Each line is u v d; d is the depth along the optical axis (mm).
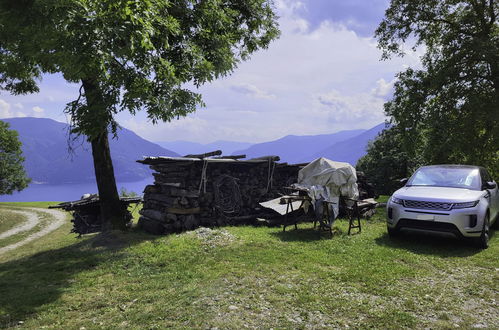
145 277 6504
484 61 21812
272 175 14344
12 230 28438
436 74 22594
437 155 22203
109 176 12562
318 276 5984
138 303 5125
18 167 54250
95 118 8227
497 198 9820
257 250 7914
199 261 7262
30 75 15297
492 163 24094
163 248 8562
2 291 6121
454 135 21281
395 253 7461
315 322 4176
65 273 7180
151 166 13023
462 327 4027
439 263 6762
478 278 5879
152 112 8172
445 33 24953
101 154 12492
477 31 23125
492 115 20078
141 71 7719
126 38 6414
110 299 5410
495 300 4910
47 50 8055
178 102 9227
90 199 16562
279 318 4301
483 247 7867
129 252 8555
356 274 5992
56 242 17172
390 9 25594
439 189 8500
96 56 6262
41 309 5125
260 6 15375
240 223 12945
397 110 25125
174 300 5098
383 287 5418
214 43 12578
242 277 6039
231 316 4379
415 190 8656
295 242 8742
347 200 10141
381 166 48188
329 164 9719
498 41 21672
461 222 7488
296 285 5551
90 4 6086
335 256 7297
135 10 6199
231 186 13164
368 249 7887
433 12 24844
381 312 4434
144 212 13086
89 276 6855
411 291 5238
